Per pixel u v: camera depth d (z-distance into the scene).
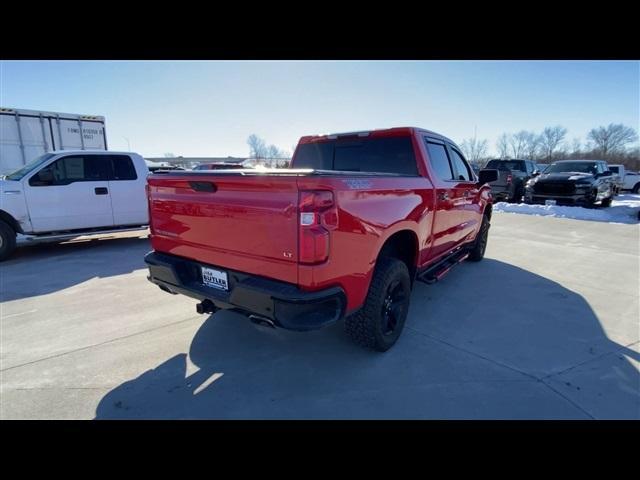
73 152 6.71
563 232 9.12
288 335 3.41
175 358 3.00
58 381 2.67
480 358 3.00
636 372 2.81
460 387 2.60
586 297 4.48
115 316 3.86
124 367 2.86
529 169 17.44
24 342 3.27
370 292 2.76
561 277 5.31
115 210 7.07
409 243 3.37
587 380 2.70
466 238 5.18
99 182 6.87
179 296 4.48
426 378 2.71
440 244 4.04
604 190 13.42
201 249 2.73
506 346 3.21
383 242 2.71
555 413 2.34
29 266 5.86
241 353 3.07
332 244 2.19
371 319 2.79
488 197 5.85
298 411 2.35
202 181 2.56
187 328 3.56
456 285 4.92
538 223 10.54
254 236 2.35
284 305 2.13
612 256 6.65
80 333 3.46
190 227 2.78
